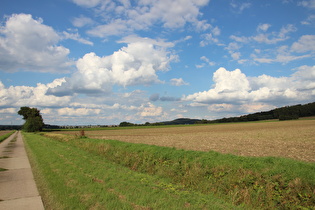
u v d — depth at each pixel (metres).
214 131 59.75
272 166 9.07
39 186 8.39
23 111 111.81
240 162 10.01
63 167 11.45
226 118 161.75
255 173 8.75
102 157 16.92
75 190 7.61
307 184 7.46
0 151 21.69
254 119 153.88
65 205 6.30
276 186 7.91
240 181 8.66
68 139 32.44
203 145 23.53
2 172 11.11
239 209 6.69
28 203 6.65
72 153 17.38
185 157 12.23
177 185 9.07
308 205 6.94
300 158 14.52
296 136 33.50
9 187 8.36
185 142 27.62
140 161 14.07
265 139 29.83
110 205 6.23
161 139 34.72
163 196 7.08
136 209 6.04
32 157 16.34
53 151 18.80
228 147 21.23
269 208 7.24
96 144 21.58
